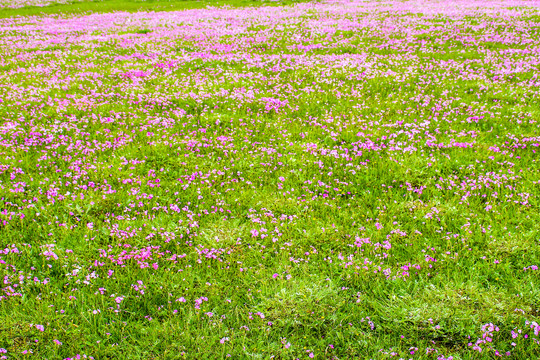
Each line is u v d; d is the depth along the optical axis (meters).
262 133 9.59
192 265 5.19
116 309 4.40
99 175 7.37
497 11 30.83
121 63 17.36
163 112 10.95
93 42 22.81
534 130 9.08
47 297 4.46
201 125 10.16
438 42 20.56
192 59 17.72
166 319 4.37
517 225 5.72
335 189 6.97
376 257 5.29
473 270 4.95
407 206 6.43
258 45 20.86
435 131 9.38
